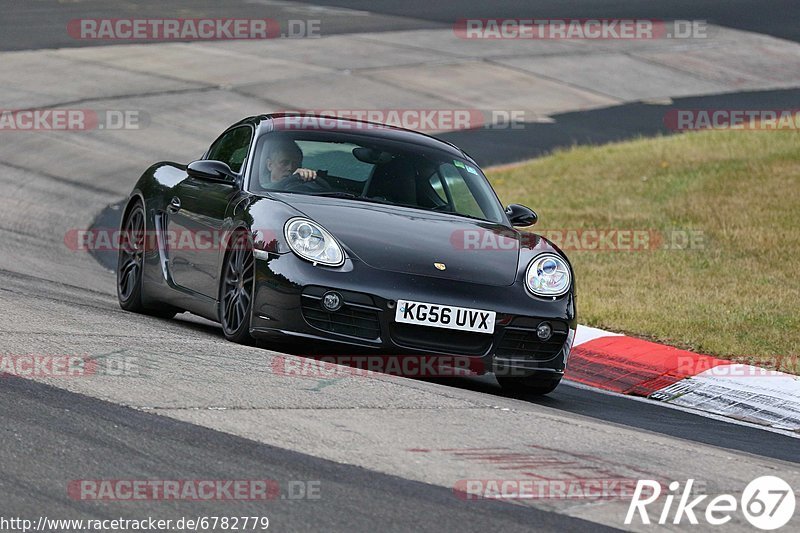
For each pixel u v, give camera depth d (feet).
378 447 58.75
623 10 408.67
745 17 405.59
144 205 101.76
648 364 100.58
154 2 372.17
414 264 80.02
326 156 92.17
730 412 90.38
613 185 186.91
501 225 91.25
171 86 254.06
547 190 185.98
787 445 79.10
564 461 59.93
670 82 307.58
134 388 65.46
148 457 54.29
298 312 78.02
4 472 50.85
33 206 164.66
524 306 80.59
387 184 90.89
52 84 247.09
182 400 63.93
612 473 58.65
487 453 59.77
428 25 361.51
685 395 93.81
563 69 307.99
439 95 269.44
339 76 277.03
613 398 91.25
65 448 54.60
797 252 143.95
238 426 59.98
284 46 310.04
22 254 132.98
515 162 216.95
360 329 78.33
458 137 234.99
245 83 262.06
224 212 88.12
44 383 64.95
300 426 60.95
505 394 86.28
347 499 50.83
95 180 185.37
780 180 181.47
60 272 124.88
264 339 80.07
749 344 106.42
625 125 255.91
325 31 337.52
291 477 53.06
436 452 59.00
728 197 173.06
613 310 116.16
